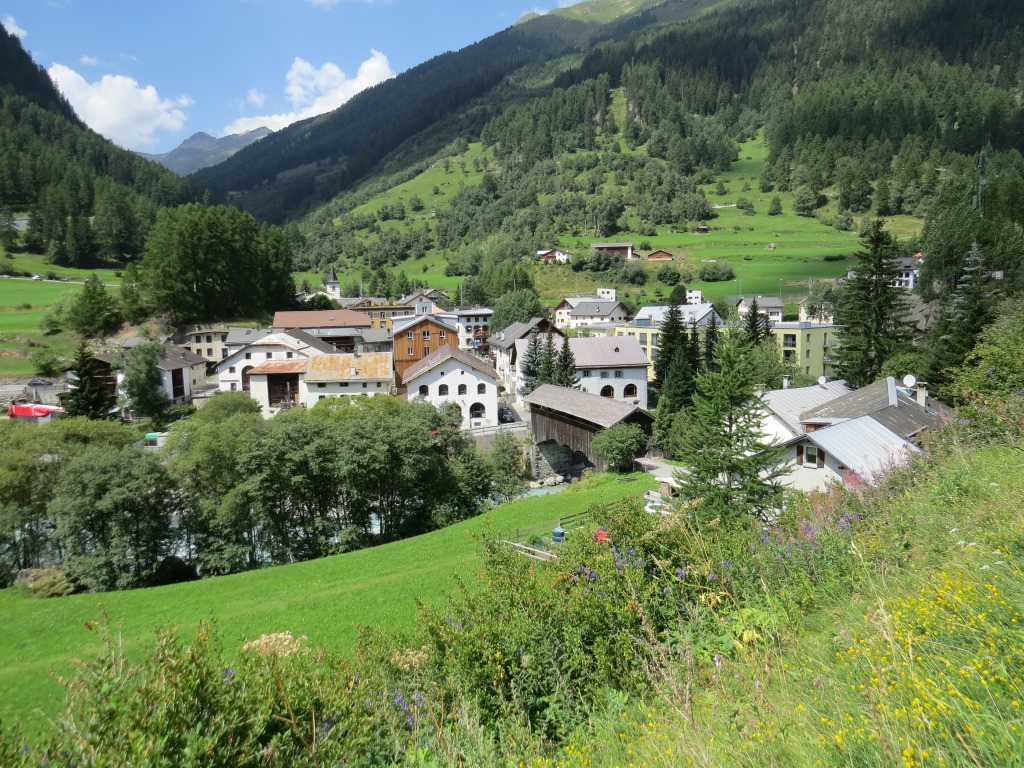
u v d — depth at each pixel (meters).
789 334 81.88
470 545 35.50
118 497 34.97
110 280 143.25
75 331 98.44
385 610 26.53
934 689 4.27
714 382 27.41
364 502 41.81
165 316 106.06
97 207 164.00
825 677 5.45
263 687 6.68
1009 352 19.34
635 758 5.55
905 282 110.62
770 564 9.03
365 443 39.97
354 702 7.54
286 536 40.28
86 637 26.97
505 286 157.88
